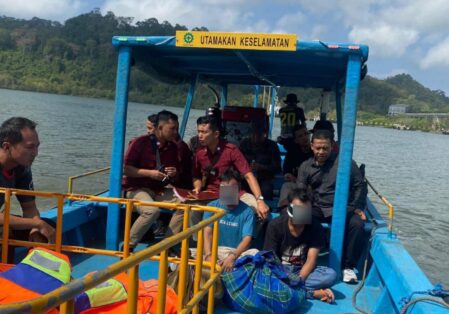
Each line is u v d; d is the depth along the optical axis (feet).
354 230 15.69
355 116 14.87
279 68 22.44
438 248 42.34
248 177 17.06
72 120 142.51
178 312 9.48
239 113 26.96
